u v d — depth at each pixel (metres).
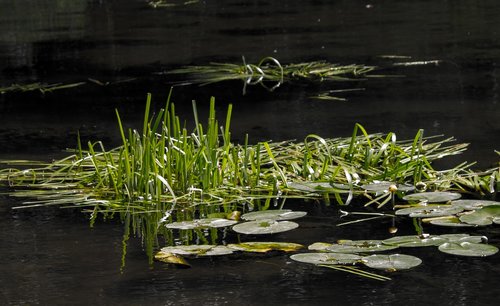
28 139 10.82
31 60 17.55
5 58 17.94
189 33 20.25
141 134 10.83
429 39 17.36
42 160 9.61
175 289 5.77
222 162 8.31
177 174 8.07
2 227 7.30
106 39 19.98
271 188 7.96
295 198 7.76
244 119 11.34
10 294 5.80
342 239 6.60
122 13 25.72
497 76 13.36
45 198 8.09
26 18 25.22
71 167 8.77
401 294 5.55
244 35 19.47
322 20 21.47
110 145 10.23
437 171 8.27
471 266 5.98
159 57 17.02
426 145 9.24
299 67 14.99
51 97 13.74
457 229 6.74
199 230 6.99
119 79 14.95
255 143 9.86
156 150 8.29
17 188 8.47
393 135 8.59
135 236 6.89
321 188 7.87
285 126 10.75
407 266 5.80
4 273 6.21
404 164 8.07
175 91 13.62
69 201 7.91
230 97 12.99
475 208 7.05
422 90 12.63
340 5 24.77
